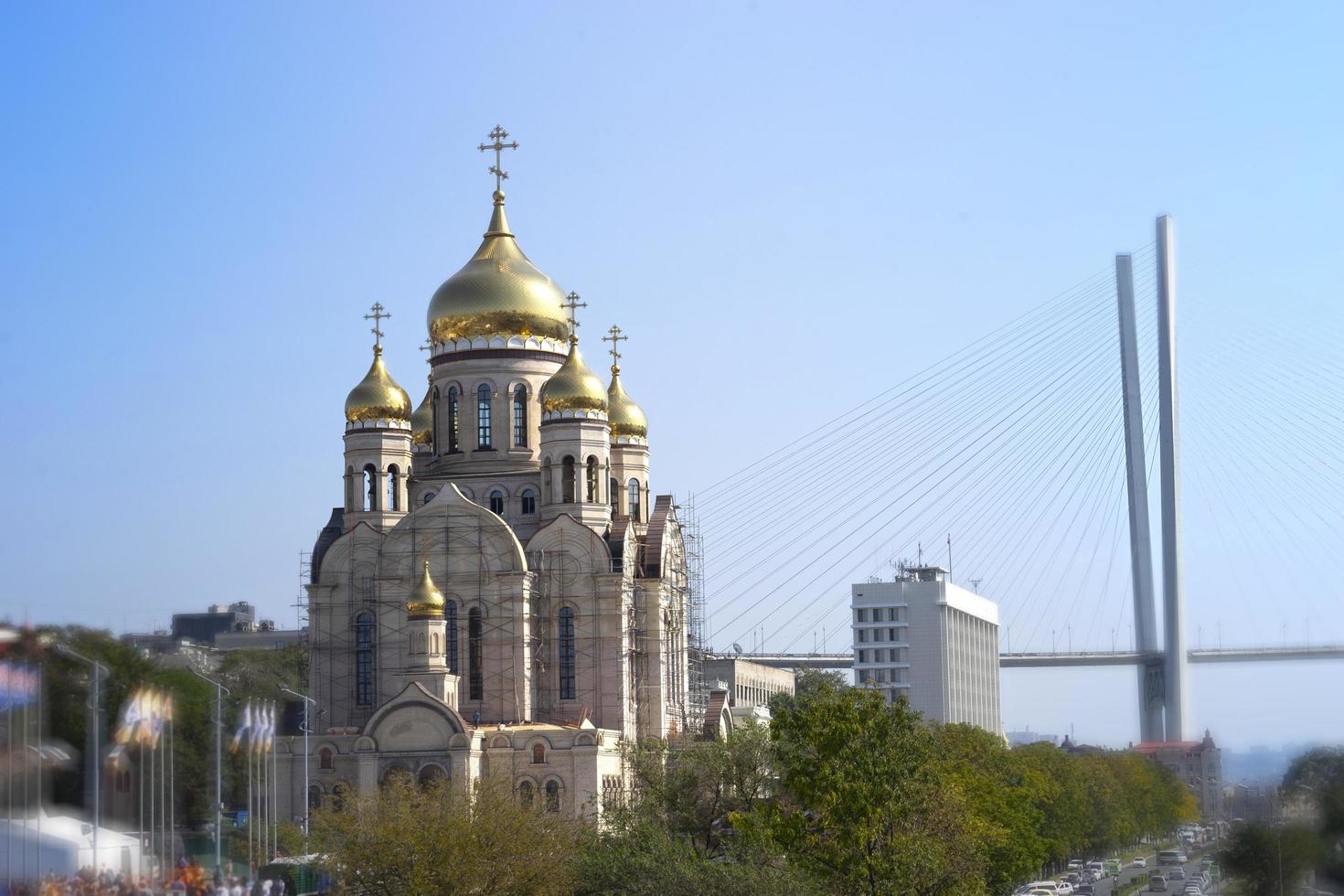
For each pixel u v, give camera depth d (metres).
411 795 112.69
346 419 165.75
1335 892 98.31
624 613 161.00
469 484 167.62
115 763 90.31
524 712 157.50
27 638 86.94
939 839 105.62
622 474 175.12
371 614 161.62
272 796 111.31
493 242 173.62
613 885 108.69
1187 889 173.62
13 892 80.06
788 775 99.50
